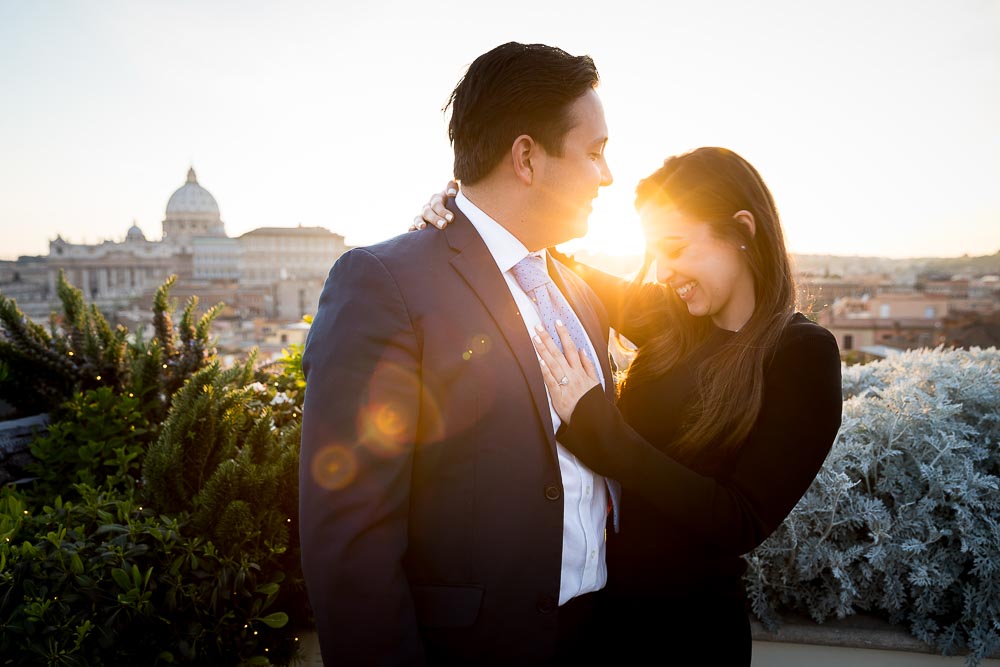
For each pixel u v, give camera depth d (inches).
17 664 65.3
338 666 46.2
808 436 56.2
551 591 52.9
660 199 60.9
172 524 77.5
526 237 58.0
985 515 90.6
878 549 89.3
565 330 57.9
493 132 54.6
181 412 91.4
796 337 58.1
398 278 51.6
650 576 62.0
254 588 78.9
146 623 71.2
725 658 61.1
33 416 121.8
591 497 59.2
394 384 48.9
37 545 74.1
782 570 92.0
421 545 52.2
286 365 145.6
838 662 89.4
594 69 55.2
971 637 83.8
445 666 51.3
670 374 65.6
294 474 90.7
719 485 56.0
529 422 52.7
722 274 60.4
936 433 98.3
